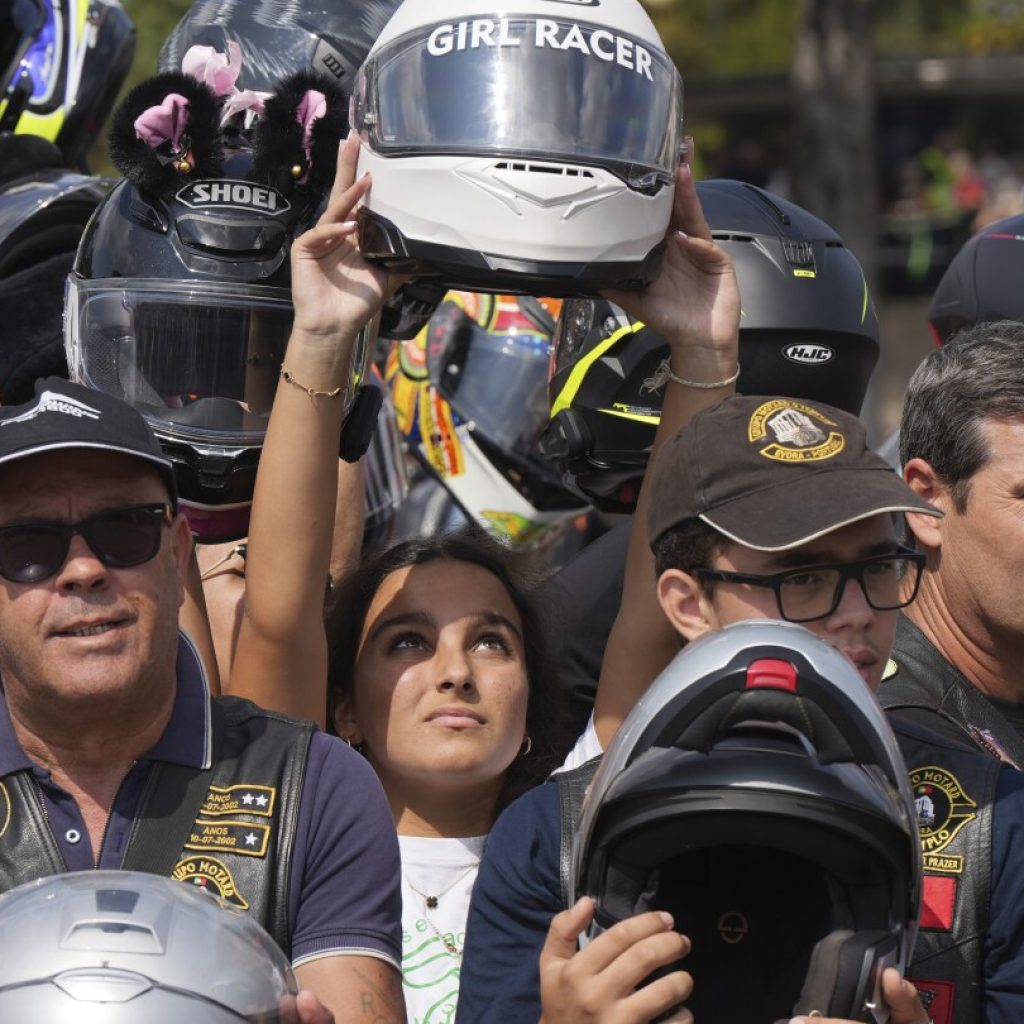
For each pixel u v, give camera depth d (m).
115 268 10.62
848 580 7.76
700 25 51.44
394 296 11.34
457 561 10.19
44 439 8.08
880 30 52.66
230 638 11.21
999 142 54.44
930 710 9.14
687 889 6.95
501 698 9.90
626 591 9.88
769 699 6.52
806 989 6.48
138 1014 6.19
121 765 8.34
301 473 9.49
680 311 9.73
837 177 35.00
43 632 8.09
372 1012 8.02
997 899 7.62
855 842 6.43
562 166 9.12
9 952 6.36
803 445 7.88
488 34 9.28
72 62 15.74
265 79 12.16
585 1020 6.45
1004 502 9.04
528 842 7.92
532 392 14.77
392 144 9.30
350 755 8.59
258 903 8.07
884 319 41.31
